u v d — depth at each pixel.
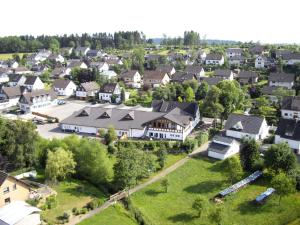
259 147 77.88
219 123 102.81
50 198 56.94
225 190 63.25
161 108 104.56
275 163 67.06
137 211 57.44
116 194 61.78
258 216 56.25
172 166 74.88
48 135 93.50
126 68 192.12
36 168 69.69
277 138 83.38
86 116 98.19
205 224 54.38
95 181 66.12
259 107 110.31
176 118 92.75
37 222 50.28
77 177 67.88
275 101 121.25
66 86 149.38
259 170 71.00
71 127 96.94
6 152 66.38
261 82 151.25
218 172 71.62
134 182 64.25
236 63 189.38
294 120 84.19
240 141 85.00
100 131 89.38
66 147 68.94
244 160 72.25
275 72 154.88
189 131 94.94
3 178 53.47
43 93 127.62
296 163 67.94
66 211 54.66
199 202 55.88
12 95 133.88
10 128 67.38
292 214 56.44
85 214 55.28
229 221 54.97
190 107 102.25
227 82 107.50
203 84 130.00
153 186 66.06
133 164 63.47
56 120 107.50
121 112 97.12
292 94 122.56
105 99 137.50
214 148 79.38
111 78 168.00
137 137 91.25
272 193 62.19
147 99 131.88
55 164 62.38
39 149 70.50
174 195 63.16
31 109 122.00
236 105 109.00
